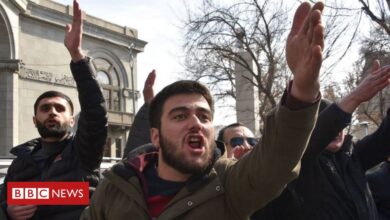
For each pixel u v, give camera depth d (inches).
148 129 127.2
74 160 120.0
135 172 76.7
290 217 102.8
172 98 72.9
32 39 925.2
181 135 70.3
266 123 65.1
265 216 104.6
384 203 134.6
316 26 55.4
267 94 604.7
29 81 907.4
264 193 66.3
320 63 56.5
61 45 978.1
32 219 112.6
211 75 666.8
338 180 103.0
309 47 57.1
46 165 121.0
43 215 113.4
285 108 61.4
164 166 75.6
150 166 80.1
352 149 113.1
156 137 77.0
